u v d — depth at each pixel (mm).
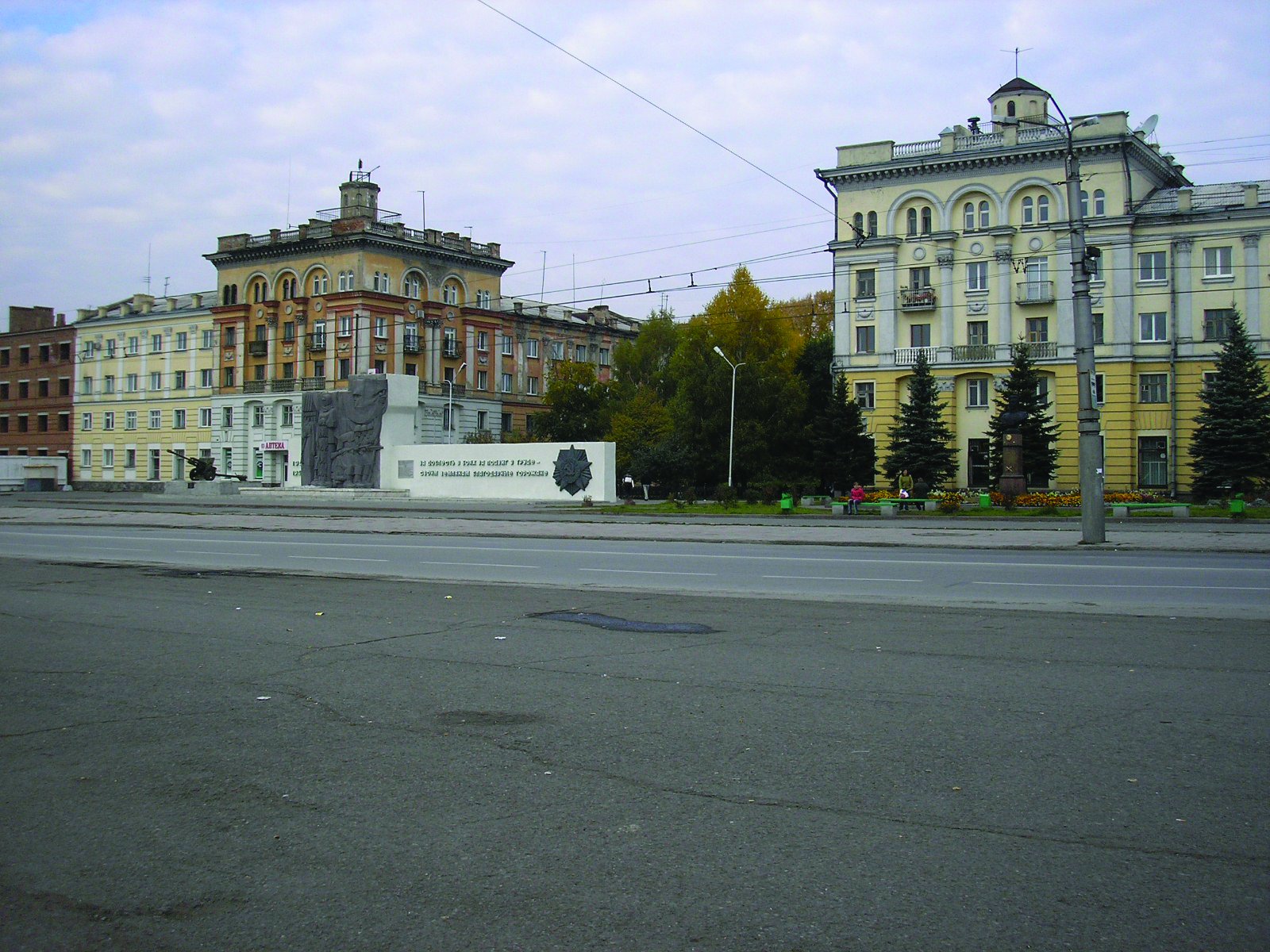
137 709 7461
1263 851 4562
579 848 4688
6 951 3824
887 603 12922
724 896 4172
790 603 13023
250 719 7133
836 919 3963
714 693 7750
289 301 74312
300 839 4844
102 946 3865
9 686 8305
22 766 6055
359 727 6875
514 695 7781
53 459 82500
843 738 6434
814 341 70250
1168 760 5895
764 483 52469
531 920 3998
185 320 80500
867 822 4961
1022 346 52906
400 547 22828
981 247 56281
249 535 27203
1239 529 27469
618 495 59469
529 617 11883
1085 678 8172
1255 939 3789
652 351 81562
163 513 39500
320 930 3947
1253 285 51281
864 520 35219
